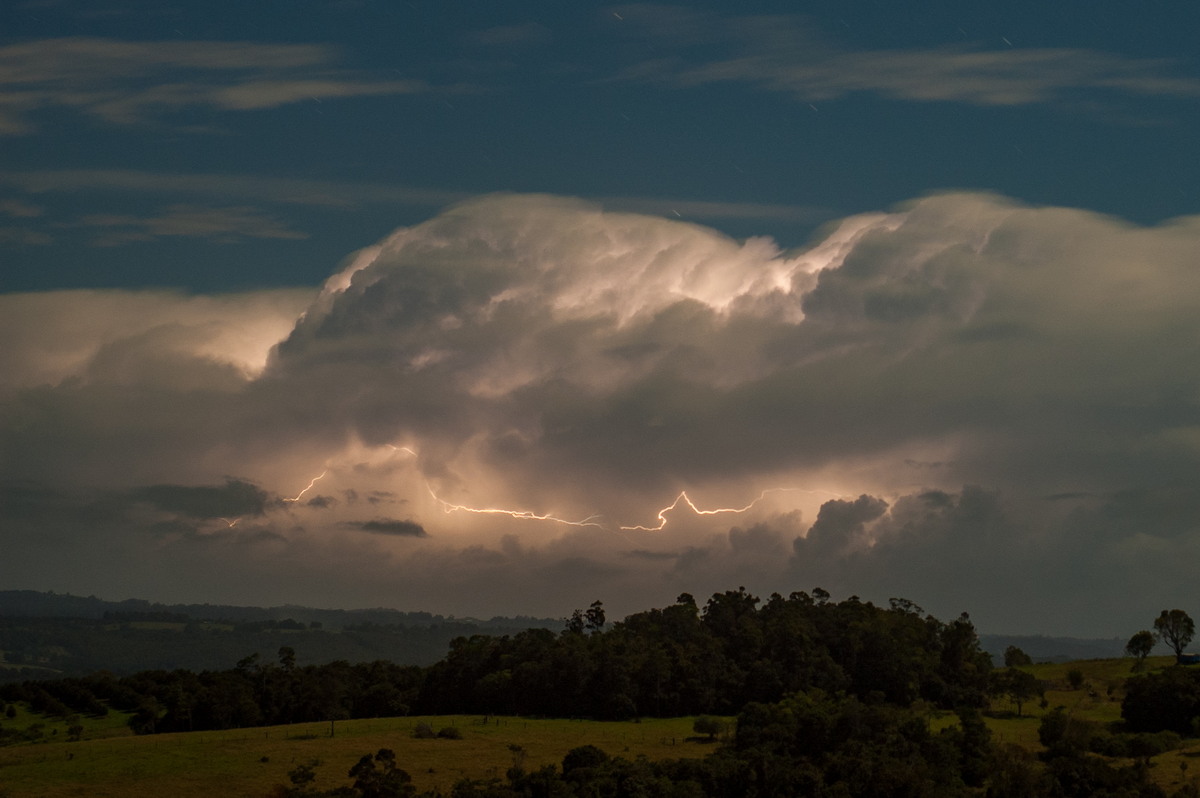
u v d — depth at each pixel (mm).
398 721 155125
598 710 163250
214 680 176375
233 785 110562
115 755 123188
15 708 173750
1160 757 124375
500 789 103062
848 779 109312
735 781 109562
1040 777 111125
